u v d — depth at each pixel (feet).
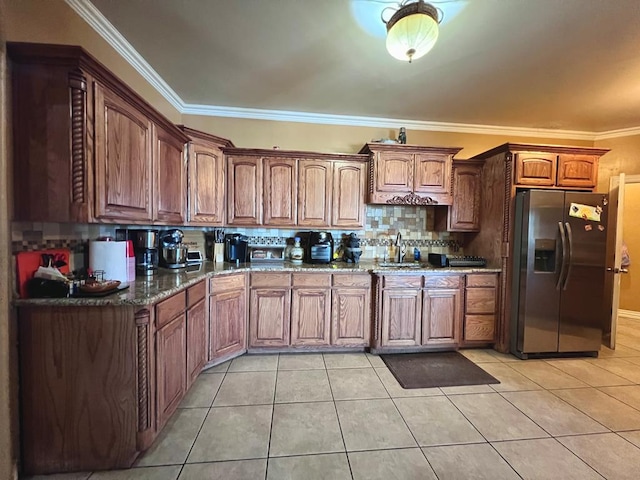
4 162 4.40
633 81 8.34
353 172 10.40
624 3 5.41
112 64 6.70
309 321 9.32
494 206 10.24
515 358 9.39
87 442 4.89
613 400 7.03
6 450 4.50
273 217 10.09
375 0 5.49
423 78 8.32
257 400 6.81
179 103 10.09
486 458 5.20
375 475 4.81
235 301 8.79
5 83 4.37
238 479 4.70
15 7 4.49
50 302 4.69
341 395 7.06
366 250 11.50
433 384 7.64
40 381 4.79
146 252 7.38
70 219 4.67
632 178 11.96
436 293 9.64
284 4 5.60
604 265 9.43
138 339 4.93
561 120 11.34
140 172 6.17
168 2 5.59
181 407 6.50
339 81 8.56
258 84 8.84
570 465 5.08
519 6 5.54
